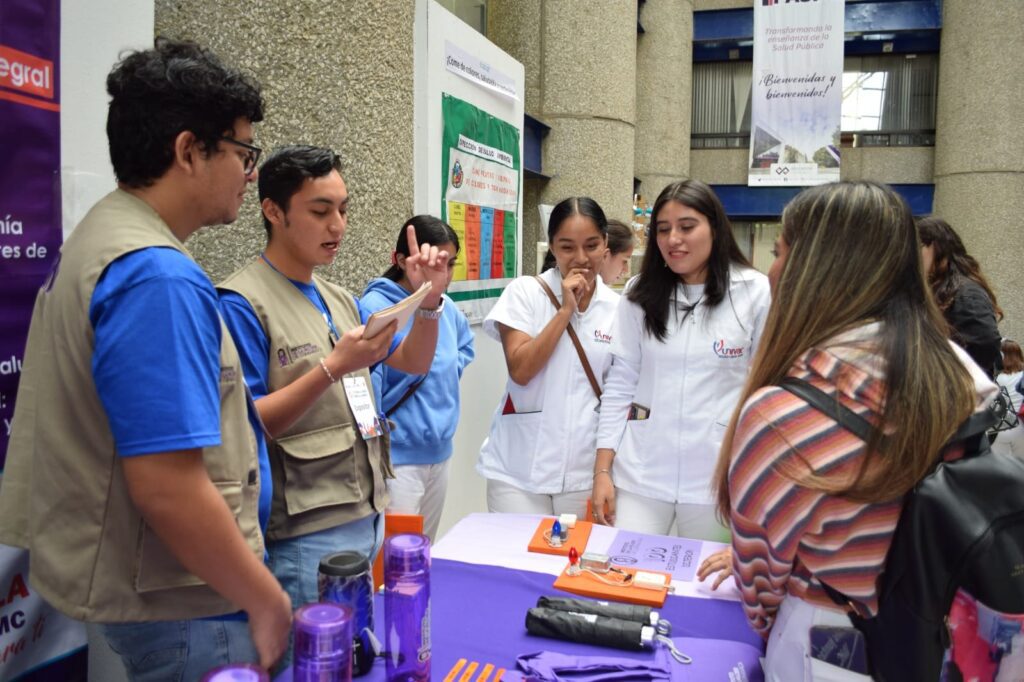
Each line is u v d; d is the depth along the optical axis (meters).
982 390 1.00
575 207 2.44
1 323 1.30
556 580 1.59
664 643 1.33
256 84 1.14
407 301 1.50
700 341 2.18
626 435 2.30
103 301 0.97
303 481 1.59
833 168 7.92
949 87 8.50
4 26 1.27
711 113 10.15
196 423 0.96
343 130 2.38
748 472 1.03
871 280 1.02
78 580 1.03
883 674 0.98
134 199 1.07
